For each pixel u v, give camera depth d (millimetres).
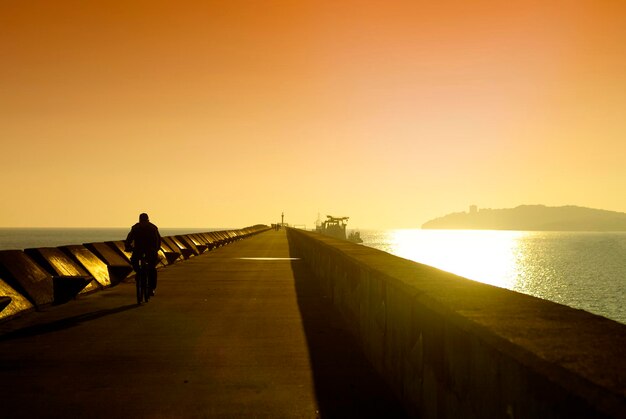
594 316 4102
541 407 2854
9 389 6934
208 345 9414
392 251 168750
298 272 23172
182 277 21062
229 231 66000
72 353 8828
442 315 4668
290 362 8273
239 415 6035
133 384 7152
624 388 2412
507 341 3354
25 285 13203
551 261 134875
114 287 17984
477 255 157500
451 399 4473
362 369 7871
